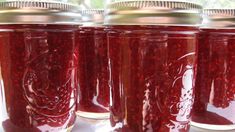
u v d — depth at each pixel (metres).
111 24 0.22
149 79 0.22
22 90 0.22
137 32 0.21
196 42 0.23
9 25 0.21
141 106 0.22
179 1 0.21
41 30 0.21
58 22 0.21
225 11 0.24
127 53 0.22
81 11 0.25
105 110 0.29
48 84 0.22
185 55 0.22
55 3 0.21
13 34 0.22
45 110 0.23
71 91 0.24
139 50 0.21
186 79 0.22
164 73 0.22
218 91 0.26
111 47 0.23
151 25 0.20
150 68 0.22
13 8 0.21
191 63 0.23
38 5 0.21
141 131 0.22
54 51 0.22
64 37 0.23
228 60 0.25
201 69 0.26
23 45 0.22
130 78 0.22
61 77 0.23
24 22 0.21
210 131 0.27
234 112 0.26
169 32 0.21
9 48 0.22
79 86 0.29
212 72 0.26
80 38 0.28
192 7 0.21
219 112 0.26
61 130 0.24
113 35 0.23
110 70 0.24
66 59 0.23
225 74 0.25
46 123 0.23
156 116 0.22
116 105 0.23
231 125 0.26
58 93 0.23
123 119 0.23
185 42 0.22
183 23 0.21
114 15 0.22
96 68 0.28
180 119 0.23
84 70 0.29
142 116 0.22
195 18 0.22
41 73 0.22
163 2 0.20
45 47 0.22
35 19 0.21
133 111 0.22
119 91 0.23
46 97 0.22
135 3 0.21
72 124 0.25
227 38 0.25
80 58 0.28
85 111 0.29
